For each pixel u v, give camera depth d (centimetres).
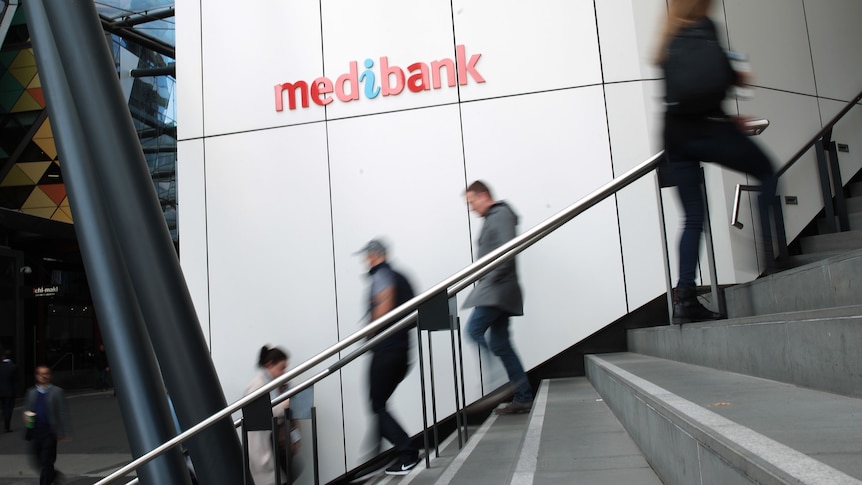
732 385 230
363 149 617
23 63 2117
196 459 333
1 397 1300
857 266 227
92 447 1058
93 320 2353
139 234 336
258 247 628
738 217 534
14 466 932
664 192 556
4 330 1655
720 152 304
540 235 335
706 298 412
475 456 322
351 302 607
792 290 287
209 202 640
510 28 602
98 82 338
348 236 612
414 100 611
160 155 1794
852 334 180
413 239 599
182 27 663
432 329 332
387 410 418
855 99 565
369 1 630
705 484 144
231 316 624
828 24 651
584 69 588
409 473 348
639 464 226
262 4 650
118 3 1292
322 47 634
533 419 333
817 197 602
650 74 577
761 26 608
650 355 455
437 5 615
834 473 101
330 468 581
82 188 363
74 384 2222
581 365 554
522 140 590
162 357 335
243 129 643
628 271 556
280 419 435
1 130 2138
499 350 433
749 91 584
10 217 1686
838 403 176
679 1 307
